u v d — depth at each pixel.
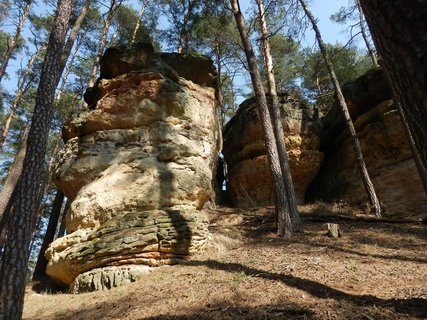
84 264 8.22
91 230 9.03
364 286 5.79
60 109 18.41
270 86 13.97
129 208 9.07
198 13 17.05
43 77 6.65
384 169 13.66
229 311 4.91
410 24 2.02
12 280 5.02
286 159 12.38
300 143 15.77
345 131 15.58
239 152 17.19
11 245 5.26
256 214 14.35
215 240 9.54
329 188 15.67
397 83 2.22
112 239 8.21
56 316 6.29
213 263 7.77
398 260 7.54
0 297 4.89
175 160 9.95
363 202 13.71
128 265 7.93
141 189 9.30
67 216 9.70
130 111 10.59
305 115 16.34
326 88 21.98
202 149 10.96
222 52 19.16
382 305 4.68
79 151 10.46
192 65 12.74
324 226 11.05
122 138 10.41
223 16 15.13
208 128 11.50
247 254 8.43
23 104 20.11
